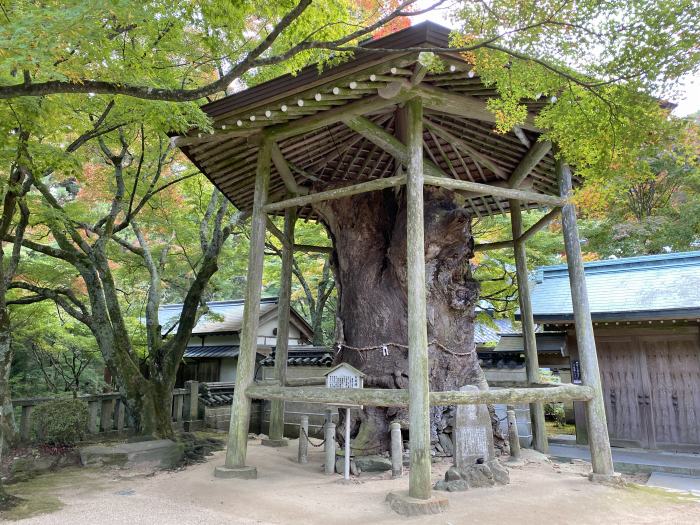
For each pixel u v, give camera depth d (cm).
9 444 669
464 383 668
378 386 639
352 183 744
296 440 898
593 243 1767
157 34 546
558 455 779
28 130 551
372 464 581
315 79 528
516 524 404
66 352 1423
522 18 368
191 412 1011
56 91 359
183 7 466
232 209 1140
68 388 1336
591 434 573
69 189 1211
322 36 455
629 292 949
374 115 684
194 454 748
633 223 1670
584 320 611
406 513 422
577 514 435
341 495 482
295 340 1547
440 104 566
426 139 763
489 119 601
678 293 884
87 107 630
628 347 899
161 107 524
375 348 658
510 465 629
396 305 669
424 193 695
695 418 827
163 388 795
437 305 668
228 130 627
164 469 658
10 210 603
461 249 677
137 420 756
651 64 354
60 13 288
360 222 727
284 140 721
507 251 1256
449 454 642
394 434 564
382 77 510
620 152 421
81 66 392
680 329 856
